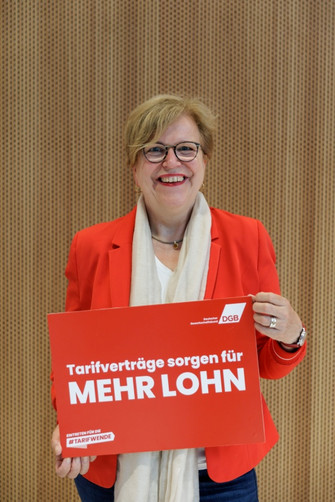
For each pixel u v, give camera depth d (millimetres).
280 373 1169
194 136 1153
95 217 1990
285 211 1998
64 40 1927
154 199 1180
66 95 1947
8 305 2039
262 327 1056
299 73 1953
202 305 1062
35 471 2115
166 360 1067
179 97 1175
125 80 1938
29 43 1932
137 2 1910
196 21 1917
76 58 1933
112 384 1068
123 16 1916
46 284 2025
